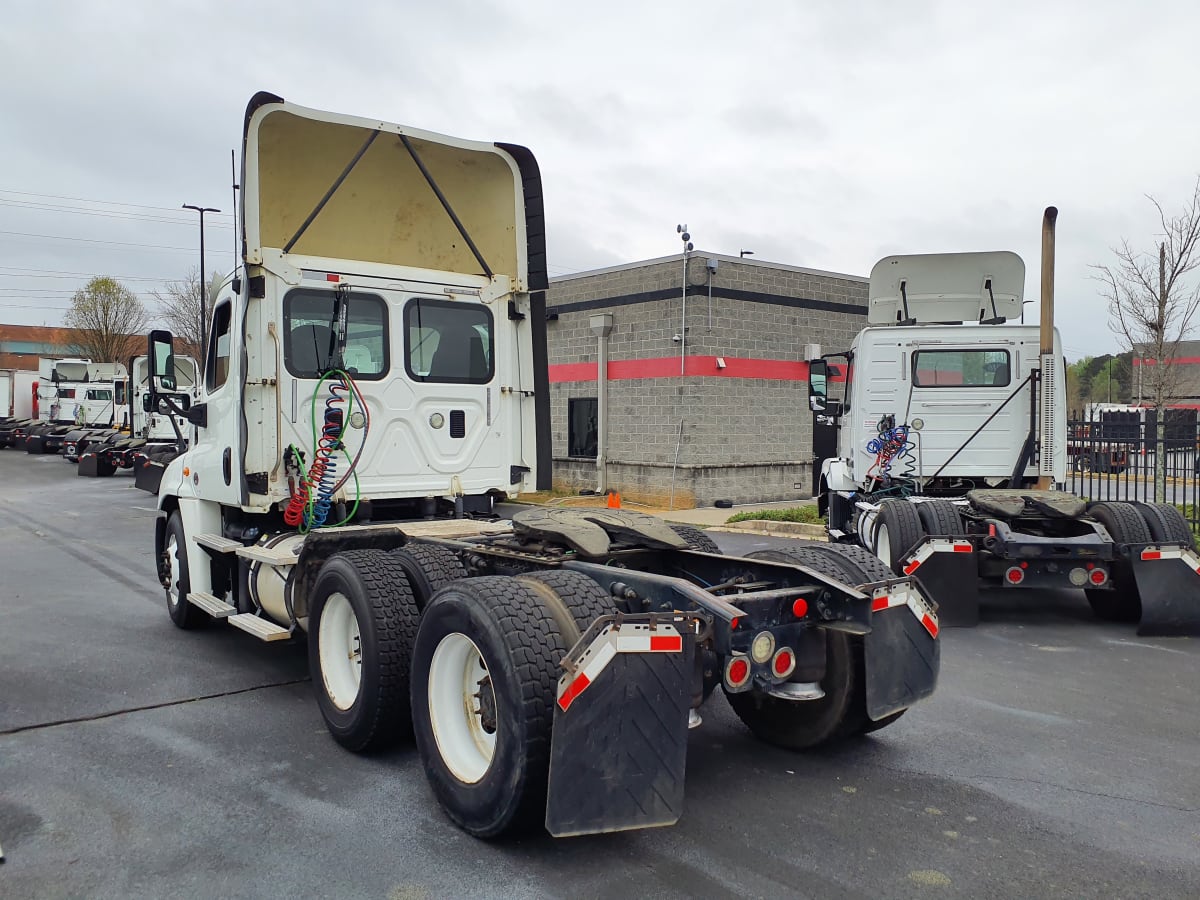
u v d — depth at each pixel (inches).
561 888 135.6
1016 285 410.0
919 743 199.0
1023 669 258.5
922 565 310.2
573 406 748.6
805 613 173.2
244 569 252.8
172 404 284.4
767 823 158.6
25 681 243.6
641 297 682.8
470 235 274.5
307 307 238.8
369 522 249.0
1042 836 153.6
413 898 132.6
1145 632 297.1
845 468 442.9
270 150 239.9
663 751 138.4
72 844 149.4
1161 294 527.8
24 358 2881.4
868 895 134.0
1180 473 689.0
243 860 144.1
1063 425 374.0
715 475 661.3
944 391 388.2
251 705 224.5
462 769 155.0
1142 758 189.6
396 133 250.4
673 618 140.8
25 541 514.3
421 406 252.7
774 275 693.9
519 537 200.7
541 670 140.3
